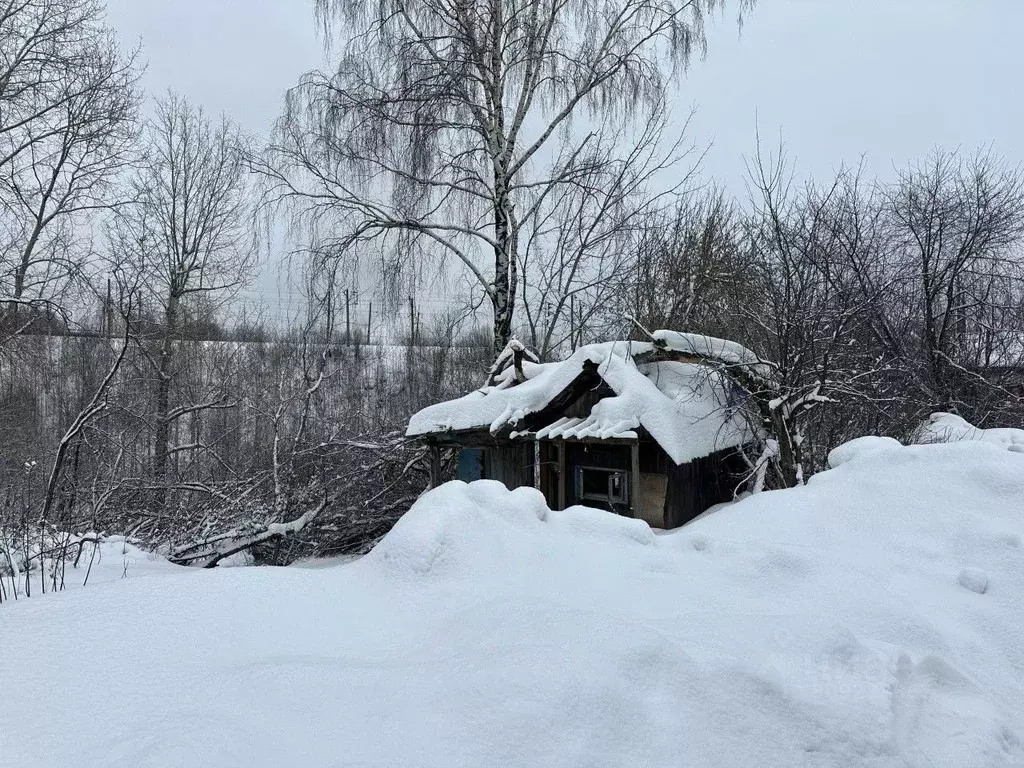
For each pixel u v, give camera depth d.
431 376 19.41
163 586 4.17
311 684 2.60
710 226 15.08
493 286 13.91
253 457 15.32
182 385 20.06
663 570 4.41
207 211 22.23
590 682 2.45
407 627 3.54
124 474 15.92
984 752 2.44
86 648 3.19
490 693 2.43
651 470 9.59
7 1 15.51
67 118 16.30
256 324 23.42
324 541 12.73
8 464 15.50
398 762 2.10
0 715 2.48
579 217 13.70
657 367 10.73
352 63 13.01
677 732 2.31
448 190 13.70
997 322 11.90
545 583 4.04
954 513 4.98
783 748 2.30
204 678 2.79
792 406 8.90
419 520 4.57
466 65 12.85
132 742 2.15
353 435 14.16
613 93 13.47
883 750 2.33
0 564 7.28
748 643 2.94
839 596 3.95
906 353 11.08
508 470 11.68
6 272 15.70
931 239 11.23
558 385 10.57
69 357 19.98
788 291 9.04
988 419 10.76
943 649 3.39
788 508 5.50
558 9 13.44
